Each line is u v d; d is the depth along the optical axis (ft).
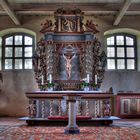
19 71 57.21
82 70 49.93
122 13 50.47
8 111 55.98
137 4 54.95
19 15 56.08
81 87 48.85
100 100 42.19
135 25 58.18
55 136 29.76
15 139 27.58
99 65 50.42
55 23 50.85
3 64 59.00
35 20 57.82
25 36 59.72
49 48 49.88
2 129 35.91
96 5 55.36
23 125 40.93
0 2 44.09
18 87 56.65
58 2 55.06
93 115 42.42
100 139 27.55
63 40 50.42
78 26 50.57
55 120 40.34
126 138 28.14
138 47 59.98
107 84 56.90
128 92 55.06
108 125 40.88
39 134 31.35
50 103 42.34
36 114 41.98
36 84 56.65
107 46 59.72
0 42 59.52
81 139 27.61
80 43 50.47
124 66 59.57
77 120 39.88
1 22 57.52
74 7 55.31
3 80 56.90
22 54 59.31
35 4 55.01
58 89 49.11
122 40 59.98
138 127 38.40
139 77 57.72
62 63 50.26
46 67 49.60
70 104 32.68
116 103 54.54
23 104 56.13
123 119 51.70
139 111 53.78
